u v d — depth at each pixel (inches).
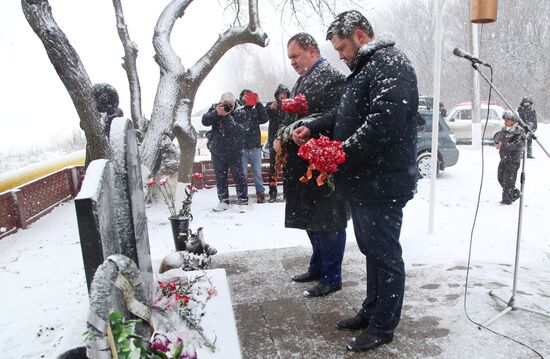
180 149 321.1
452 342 102.7
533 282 141.1
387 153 95.0
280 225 250.1
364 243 103.4
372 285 107.6
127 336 58.7
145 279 104.0
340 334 109.4
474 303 122.3
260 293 136.2
